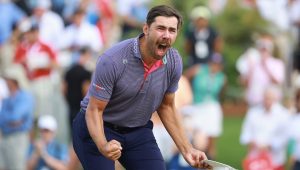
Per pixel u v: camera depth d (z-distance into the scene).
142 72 17.25
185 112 32.62
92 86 17.30
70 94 34.56
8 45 39.03
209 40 39.69
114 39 42.22
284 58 41.66
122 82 17.25
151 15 16.84
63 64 38.50
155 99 17.70
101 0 40.59
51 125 32.09
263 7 45.62
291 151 31.72
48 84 35.91
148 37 16.91
